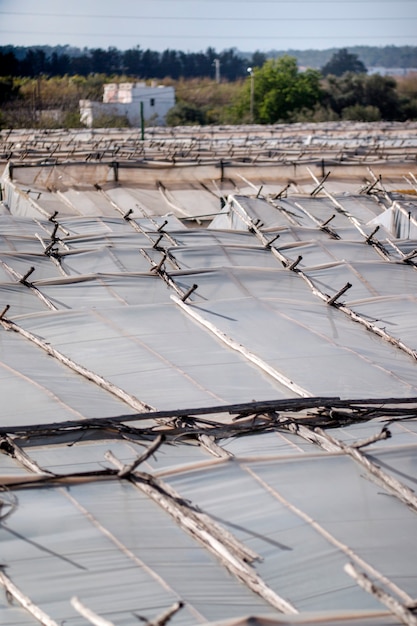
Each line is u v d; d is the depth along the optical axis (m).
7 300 16.38
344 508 9.01
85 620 7.27
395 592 7.89
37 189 31.03
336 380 12.50
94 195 31.41
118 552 8.16
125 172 32.38
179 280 17.30
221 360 12.97
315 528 8.69
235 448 10.30
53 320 14.05
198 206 31.94
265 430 10.70
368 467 9.64
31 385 11.77
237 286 17.25
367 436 10.71
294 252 20.00
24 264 18.73
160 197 32.19
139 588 7.72
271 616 6.89
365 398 11.87
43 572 7.81
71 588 7.66
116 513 8.72
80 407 11.27
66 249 20.59
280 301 15.53
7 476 9.02
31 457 9.86
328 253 19.95
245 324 14.20
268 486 9.25
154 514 8.78
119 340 13.41
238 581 7.98
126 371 12.42
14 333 13.65
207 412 10.69
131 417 10.45
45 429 10.19
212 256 19.58
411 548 8.56
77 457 9.91
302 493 9.20
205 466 9.46
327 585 7.96
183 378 12.28
